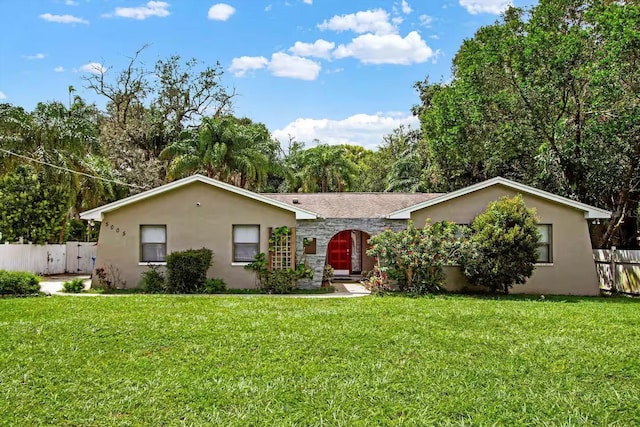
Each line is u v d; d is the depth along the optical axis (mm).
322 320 10445
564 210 17109
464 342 8633
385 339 8781
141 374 6973
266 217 17438
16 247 21547
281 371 7082
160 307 12203
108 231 17375
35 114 24484
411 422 5441
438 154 26781
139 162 33094
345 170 42656
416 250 15750
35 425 5379
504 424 5445
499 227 15594
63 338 8797
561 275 16922
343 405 5902
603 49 17438
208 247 17328
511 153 20812
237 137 32875
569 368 7234
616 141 18062
